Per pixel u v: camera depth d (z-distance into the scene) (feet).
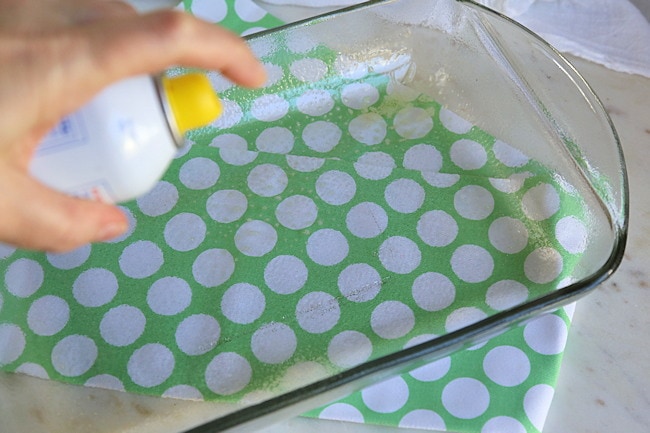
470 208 1.61
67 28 0.84
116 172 1.00
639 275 1.58
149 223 1.57
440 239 1.57
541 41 1.62
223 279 1.51
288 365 1.41
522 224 1.57
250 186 1.64
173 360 1.41
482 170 1.66
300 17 1.99
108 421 1.35
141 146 1.00
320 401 1.26
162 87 1.01
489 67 1.74
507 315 1.26
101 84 0.84
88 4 0.91
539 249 1.53
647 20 1.97
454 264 1.53
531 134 1.66
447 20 1.75
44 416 1.36
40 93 0.81
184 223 1.57
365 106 1.78
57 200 0.91
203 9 1.92
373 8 1.70
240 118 1.74
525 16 1.98
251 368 1.41
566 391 1.44
